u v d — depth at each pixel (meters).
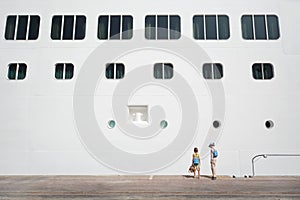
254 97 14.82
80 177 13.56
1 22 15.67
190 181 12.20
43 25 15.59
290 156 14.30
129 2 15.70
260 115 14.66
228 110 14.72
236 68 15.09
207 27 15.49
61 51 15.32
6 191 9.98
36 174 14.27
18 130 14.64
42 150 14.46
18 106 14.85
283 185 11.23
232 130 14.55
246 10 15.59
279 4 15.62
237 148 14.40
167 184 11.41
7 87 15.02
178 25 15.50
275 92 14.84
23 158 14.40
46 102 14.88
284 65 15.10
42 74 15.14
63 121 14.70
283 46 15.26
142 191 9.95
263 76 15.07
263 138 14.48
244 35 15.43
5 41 15.48
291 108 14.70
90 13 15.65
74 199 8.72
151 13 15.59
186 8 15.63
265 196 9.14
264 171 14.23
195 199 8.70
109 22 15.55
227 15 15.58
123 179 12.81
